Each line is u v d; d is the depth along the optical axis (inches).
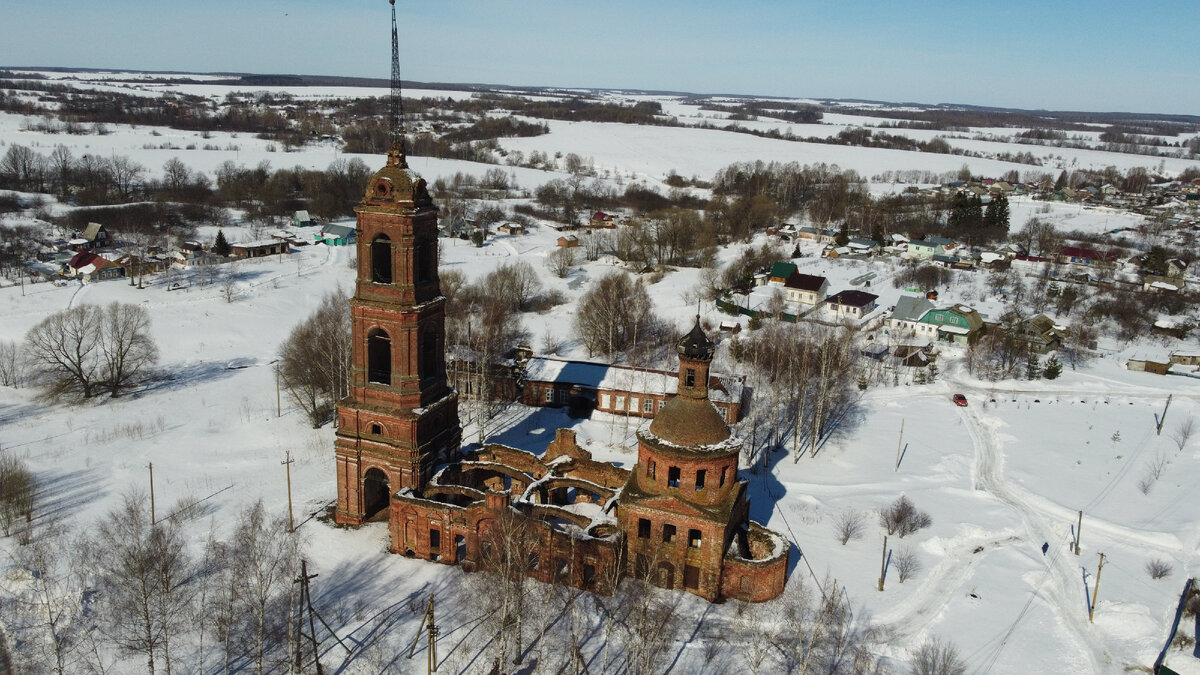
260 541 2233.0
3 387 4067.4
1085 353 5152.6
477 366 3978.8
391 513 2474.2
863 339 5211.6
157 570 1985.7
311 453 3265.3
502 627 1918.1
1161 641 2225.6
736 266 6673.2
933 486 3203.7
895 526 2775.6
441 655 2016.5
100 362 4192.9
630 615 2176.4
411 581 2352.4
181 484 2965.1
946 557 2657.5
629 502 2327.8
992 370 4736.7
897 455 3513.8
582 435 3575.3
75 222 7726.4
